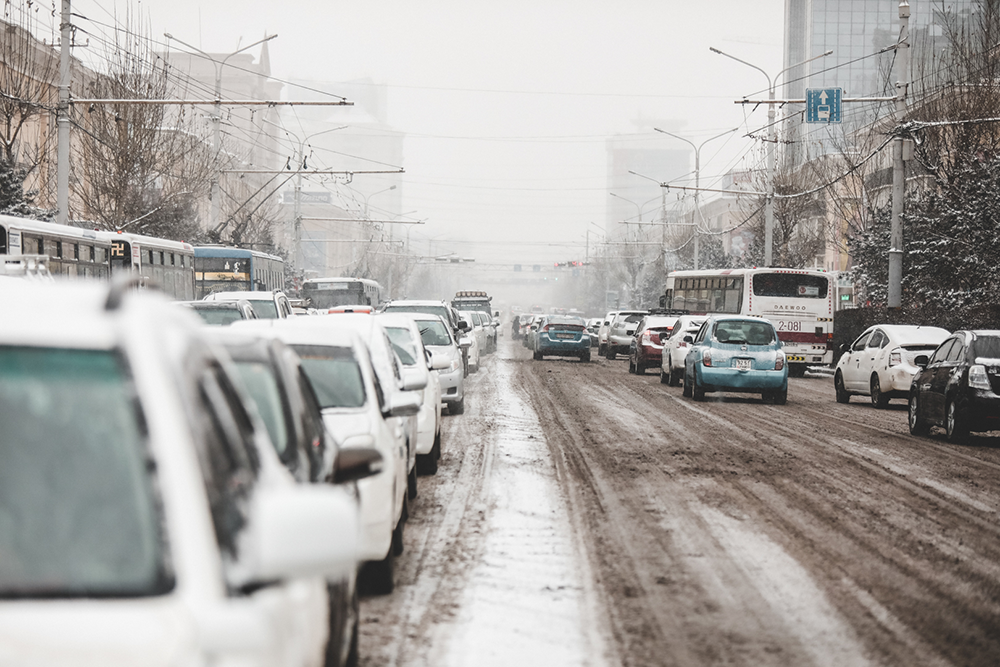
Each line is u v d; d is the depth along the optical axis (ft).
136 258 112.98
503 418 77.10
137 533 10.03
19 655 9.30
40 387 10.80
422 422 48.85
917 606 28.48
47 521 10.15
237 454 12.51
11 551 10.04
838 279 228.84
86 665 9.30
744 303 149.28
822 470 53.31
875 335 96.22
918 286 143.95
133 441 10.43
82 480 10.29
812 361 149.07
